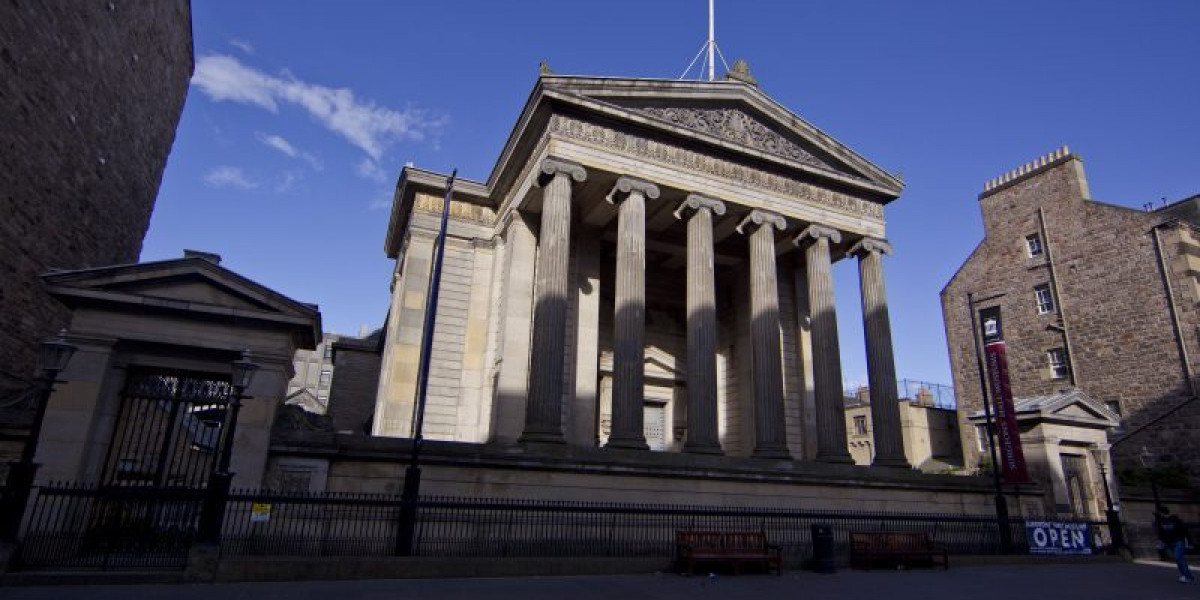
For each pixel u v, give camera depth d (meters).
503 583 13.97
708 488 21.70
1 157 21.27
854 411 55.81
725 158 28.11
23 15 21.48
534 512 18.78
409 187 31.27
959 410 43.53
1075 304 38.91
